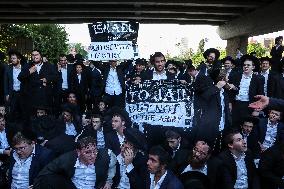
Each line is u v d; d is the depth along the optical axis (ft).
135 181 16.69
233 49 96.48
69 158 15.80
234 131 17.13
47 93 31.32
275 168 17.19
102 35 28.43
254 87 28.04
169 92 18.90
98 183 16.15
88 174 15.94
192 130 19.16
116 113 19.76
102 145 21.80
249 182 17.34
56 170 15.62
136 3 70.59
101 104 29.48
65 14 83.82
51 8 77.41
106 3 70.44
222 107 21.30
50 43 110.73
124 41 28.43
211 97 18.98
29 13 83.10
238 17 85.81
